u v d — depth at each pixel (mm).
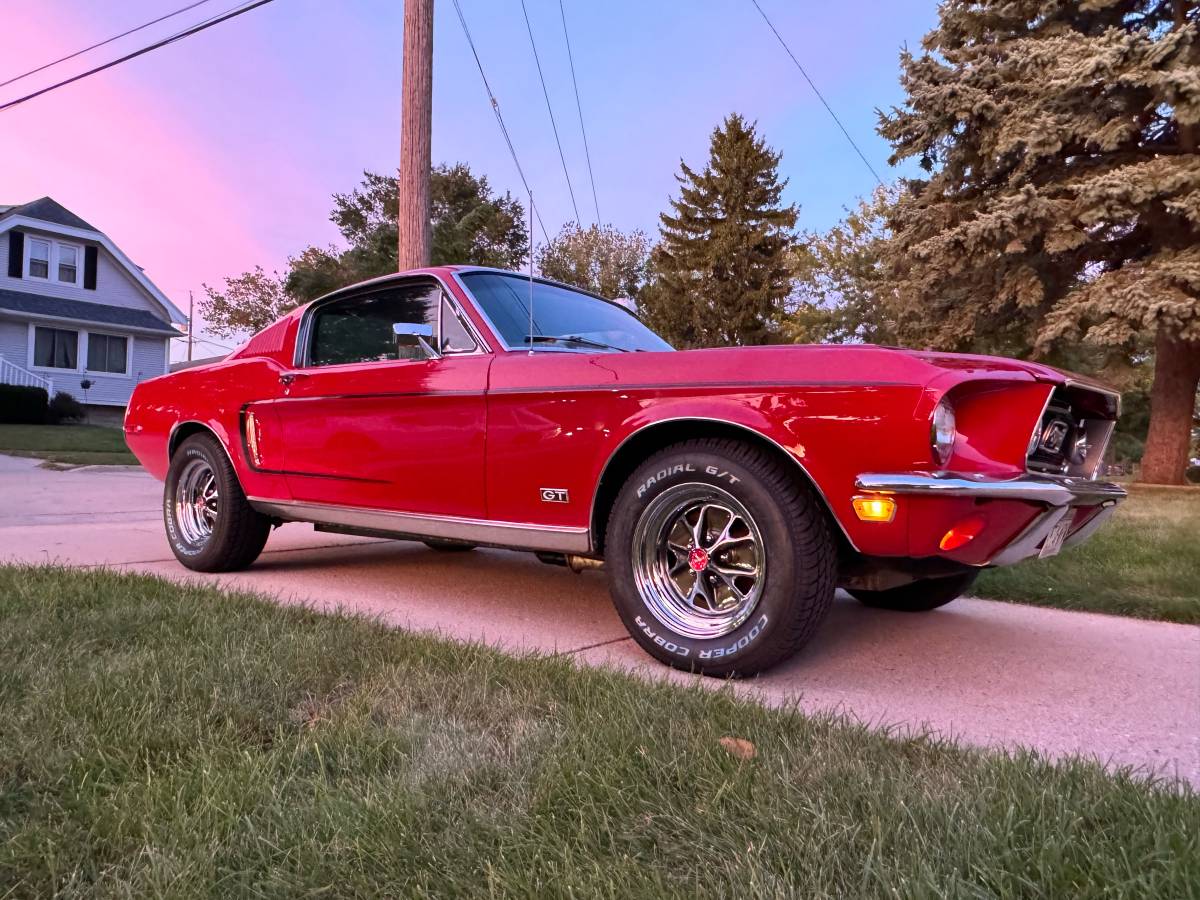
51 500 7984
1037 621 3797
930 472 2391
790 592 2617
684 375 2828
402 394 3604
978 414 2602
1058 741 2240
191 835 1529
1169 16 15234
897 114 16812
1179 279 12992
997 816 1580
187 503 4832
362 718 2066
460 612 3756
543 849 1495
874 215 30719
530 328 3645
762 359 2719
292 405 4137
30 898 1371
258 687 2295
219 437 4535
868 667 2979
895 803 1620
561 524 3131
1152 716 2457
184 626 2930
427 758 1857
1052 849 1434
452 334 3621
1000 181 15945
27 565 4027
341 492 3938
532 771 1796
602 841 1537
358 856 1476
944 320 17094
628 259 41312
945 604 3996
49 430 19797
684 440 2969
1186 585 4250
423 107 8641
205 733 1969
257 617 3102
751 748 1927
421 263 8672
